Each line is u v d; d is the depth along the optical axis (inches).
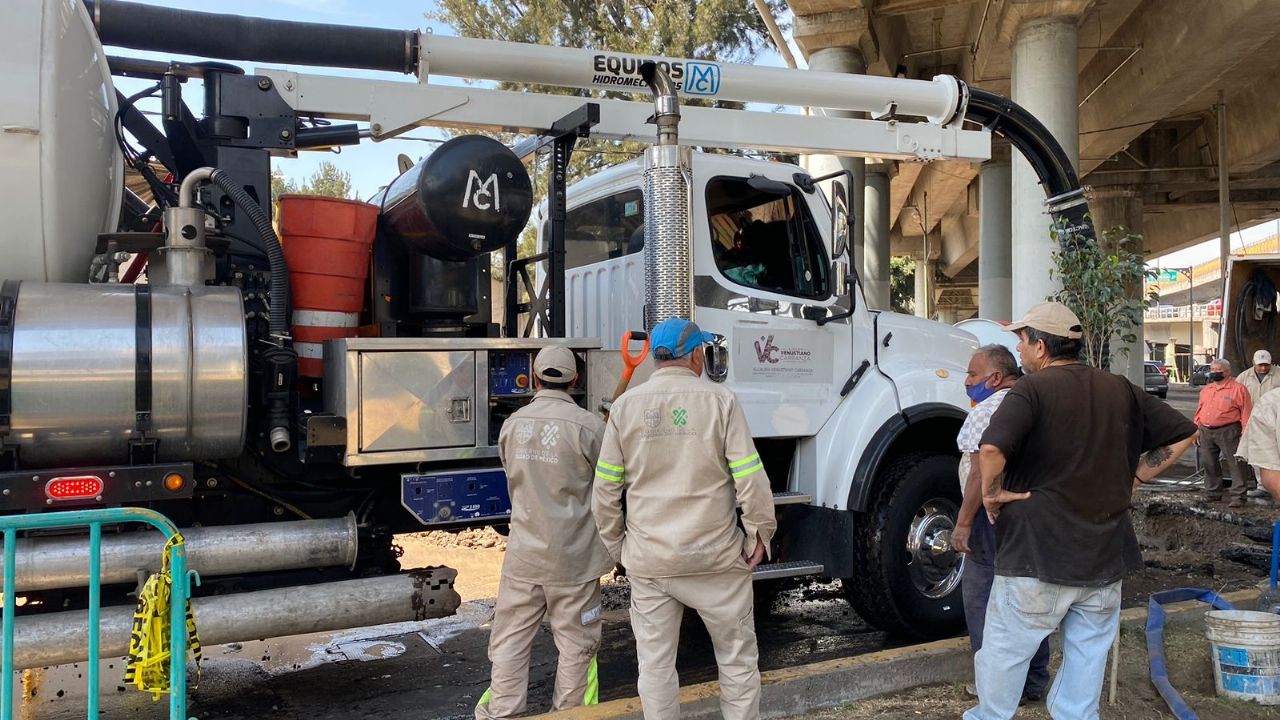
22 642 137.3
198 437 147.9
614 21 671.8
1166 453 147.8
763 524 130.7
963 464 164.7
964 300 2477.9
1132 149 939.3
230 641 151.8
